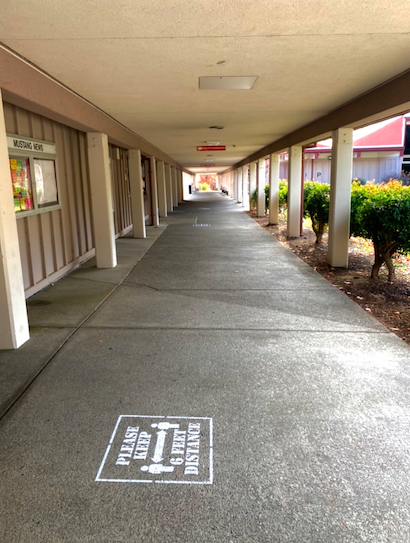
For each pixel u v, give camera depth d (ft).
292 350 12.49
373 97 17.84
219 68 14.53
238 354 12.24
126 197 42.37
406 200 18.53
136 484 7.11
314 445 8.10
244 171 76.43
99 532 6.15
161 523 6.30
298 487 7.00
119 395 9.98
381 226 19.56
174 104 20.74
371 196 20.99
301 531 6.13
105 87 16.85
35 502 6.73
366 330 14.08
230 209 70.85
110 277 22.39
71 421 8.94
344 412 9.21
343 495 6.82
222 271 23.62
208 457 7.78
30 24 10.41
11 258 12.50
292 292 18.94
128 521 6.34
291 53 13.08
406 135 74.08
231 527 6.21
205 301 17.63
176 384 10.50
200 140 39.17
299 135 31.07
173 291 19.35
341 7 9.79
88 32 11.02
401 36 11.71
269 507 6.58
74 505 6.66
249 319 15.28
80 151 26.21
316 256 27.76
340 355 12.11
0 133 11.93
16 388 10.34
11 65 12.28
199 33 11.29
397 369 11.21
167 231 42.65
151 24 10.59
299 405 9.50
